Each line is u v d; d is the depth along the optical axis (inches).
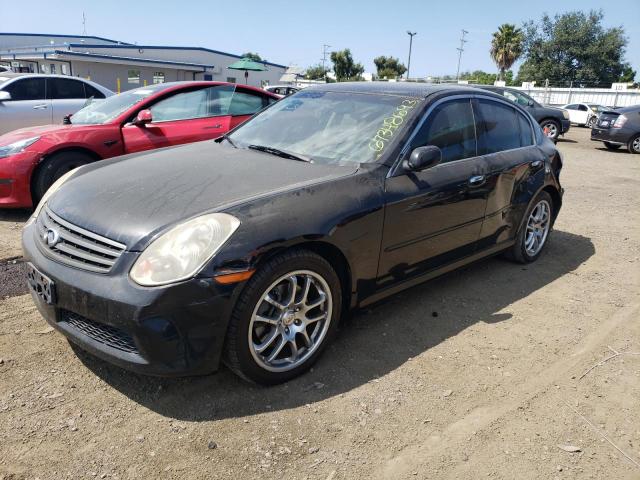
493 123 159.9
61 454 86.7
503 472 88.2
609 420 102.8
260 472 85.2
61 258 98.6
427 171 131.6
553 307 152.5
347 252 110.7
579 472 89.0
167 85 247.1
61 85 346.9
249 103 268.5
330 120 141.2
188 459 87.0
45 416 94.8
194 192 105.7
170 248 90.7
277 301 102.7
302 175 115.7
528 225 181.0
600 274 181.8
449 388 109.9
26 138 208.2
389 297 130.0
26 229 115.6
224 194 104.5
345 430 95.6
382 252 120.5
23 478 81.5
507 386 112.0
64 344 117.4
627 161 497.0
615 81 1952.5
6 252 172.4
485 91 162.1
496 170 152.6
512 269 181.2
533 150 174.7
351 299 117.6
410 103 136.8
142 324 88.3
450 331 134.3
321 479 84.5
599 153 557.6
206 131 247.1
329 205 107.7
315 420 97.6
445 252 141.9
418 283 137.2
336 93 152.5
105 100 253.8
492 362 121.0
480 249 157.6
